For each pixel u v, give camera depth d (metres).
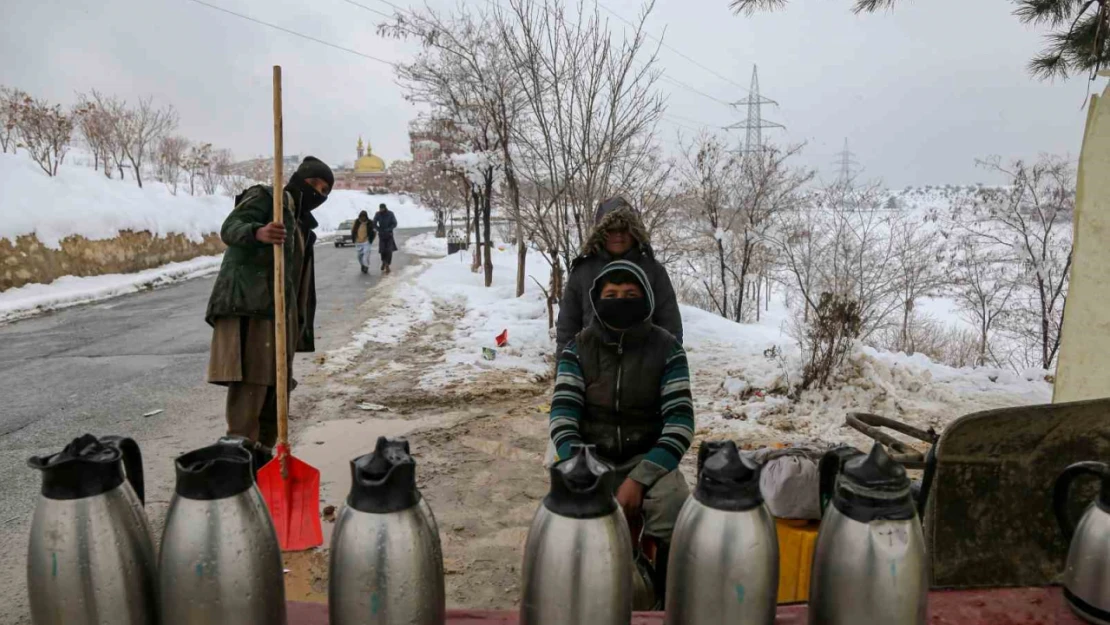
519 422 5.74
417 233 50.88
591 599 1.15
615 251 3.80
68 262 16.19
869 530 1.19
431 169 27.48
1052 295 12.70
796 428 5.58
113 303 13.98
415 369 7.70
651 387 2.51
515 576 3.33
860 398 6.06
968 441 1.63
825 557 1.24
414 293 14.42
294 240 4.02
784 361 6.83
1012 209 12.46
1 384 7.19
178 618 1.11
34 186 17.53
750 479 1.25
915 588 1.19
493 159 11.52
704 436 5.39
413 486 1.20
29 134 21.83
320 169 4.15
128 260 18.97
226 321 3.72
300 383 7.04
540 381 7.18
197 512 1.11
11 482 4.49
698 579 1.22
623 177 9.49
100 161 33.38
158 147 34.09
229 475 1.13
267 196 3.78
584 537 1.16
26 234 15.21
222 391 6.84
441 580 1.21
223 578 1.10
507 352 8.42
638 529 2.36
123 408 6.26
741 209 17.00
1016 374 7.47
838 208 15.60
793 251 15.45
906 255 14.38
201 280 18.83
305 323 4.34
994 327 14.27
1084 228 3.92
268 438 4.08
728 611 1.21
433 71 13.44
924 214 14.55
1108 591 1.39
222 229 3.64
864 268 14.35
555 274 9.13
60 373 7.68
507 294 13.09
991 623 1.44
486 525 3.86
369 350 8.84
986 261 13.16
